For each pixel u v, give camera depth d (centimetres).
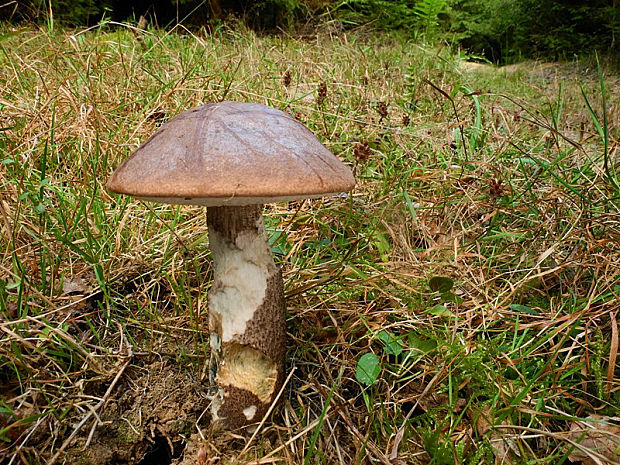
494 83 85
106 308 27
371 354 24
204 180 17
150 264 30
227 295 21
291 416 24
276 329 22
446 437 22
